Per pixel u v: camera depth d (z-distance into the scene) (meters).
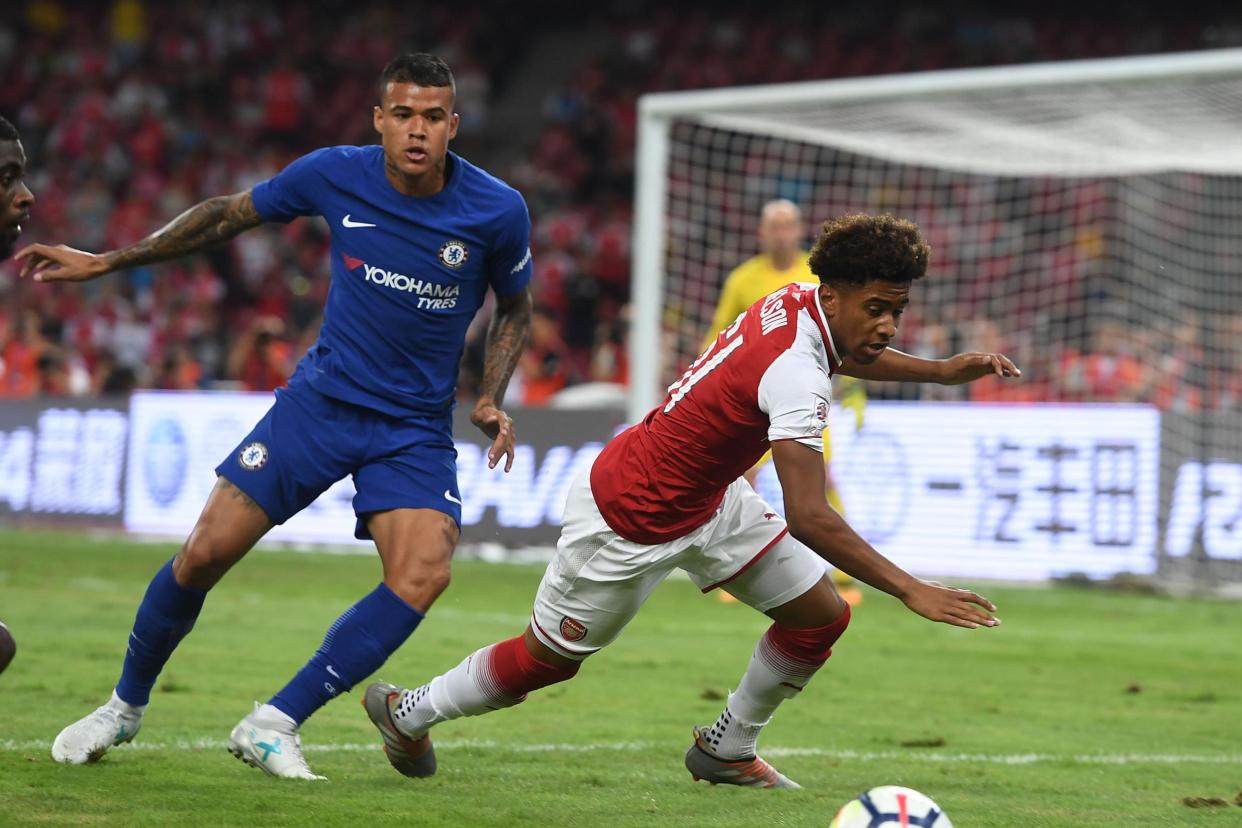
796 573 15.54
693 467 14.75
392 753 16.12
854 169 73.75
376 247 16.16
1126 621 37.94
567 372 61.25
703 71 99.31
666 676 26.16
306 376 16.31
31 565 43.12
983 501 47.44
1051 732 21.75
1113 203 72.88
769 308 14.67
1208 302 65.31
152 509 56.09
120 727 16.31
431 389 16.39
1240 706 25.02
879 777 17.50
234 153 98.69
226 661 26.02
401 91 15.71
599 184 94.94
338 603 36.66
